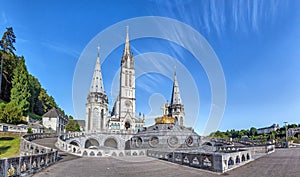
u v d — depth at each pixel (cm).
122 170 1530
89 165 1822
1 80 7981
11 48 8912
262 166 1534
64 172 1404
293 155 2414
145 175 1311
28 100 8419
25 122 6619
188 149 3681
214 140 4491
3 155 3008
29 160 1291
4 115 5375
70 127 7469
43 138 4219
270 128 13512
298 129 11438
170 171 1471
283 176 1112
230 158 1513
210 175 1287
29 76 9544
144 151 3122
